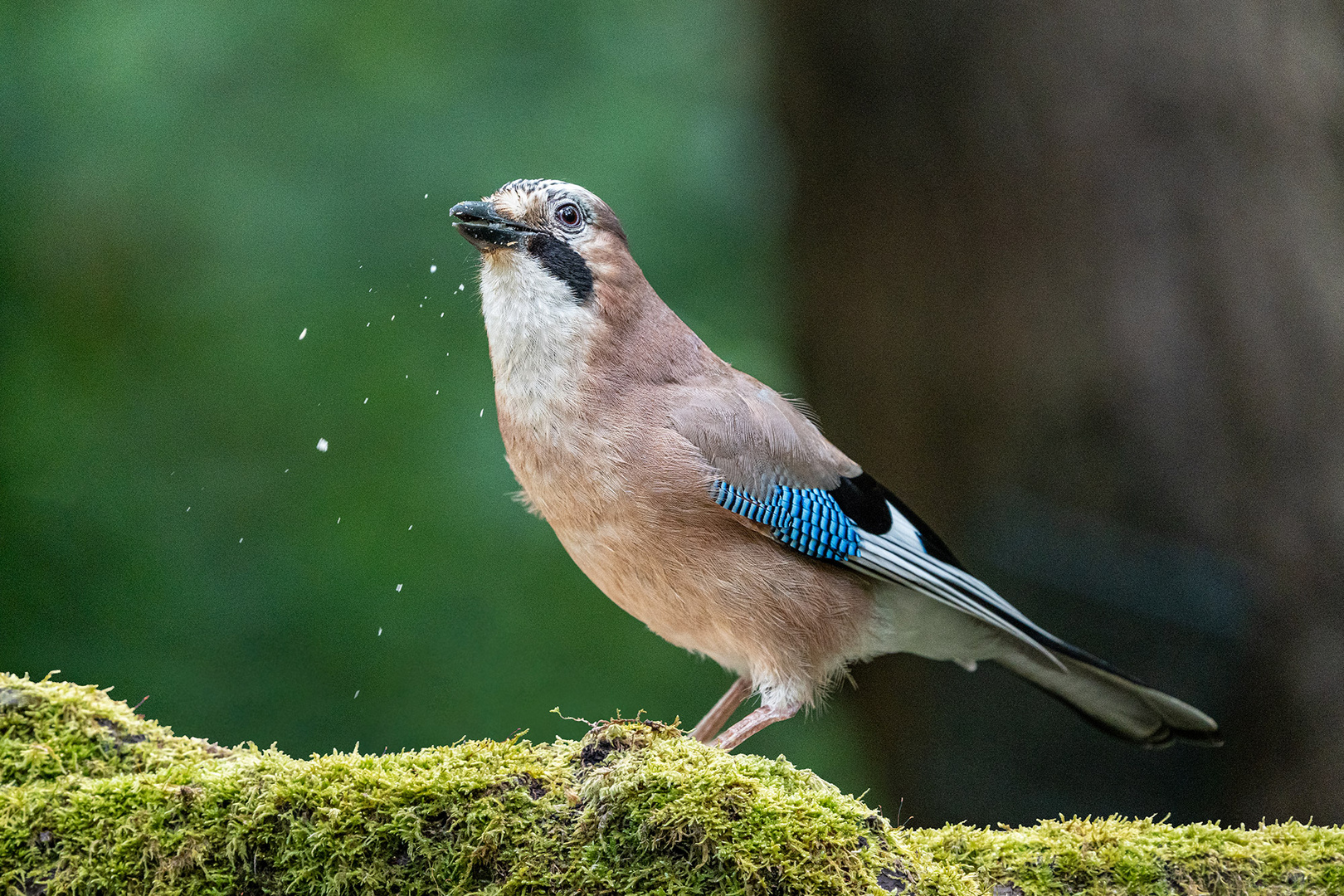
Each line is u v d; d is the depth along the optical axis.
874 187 10.68
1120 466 10.19
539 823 4.81
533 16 14.17
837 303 10.98
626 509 7.24
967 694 10.62
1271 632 9.96
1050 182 10.23
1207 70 10.09
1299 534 9.98
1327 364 10.03
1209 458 10.08
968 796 10.56
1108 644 10.13
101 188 13.26
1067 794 10.30
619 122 13.83
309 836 4.77
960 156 10.40
